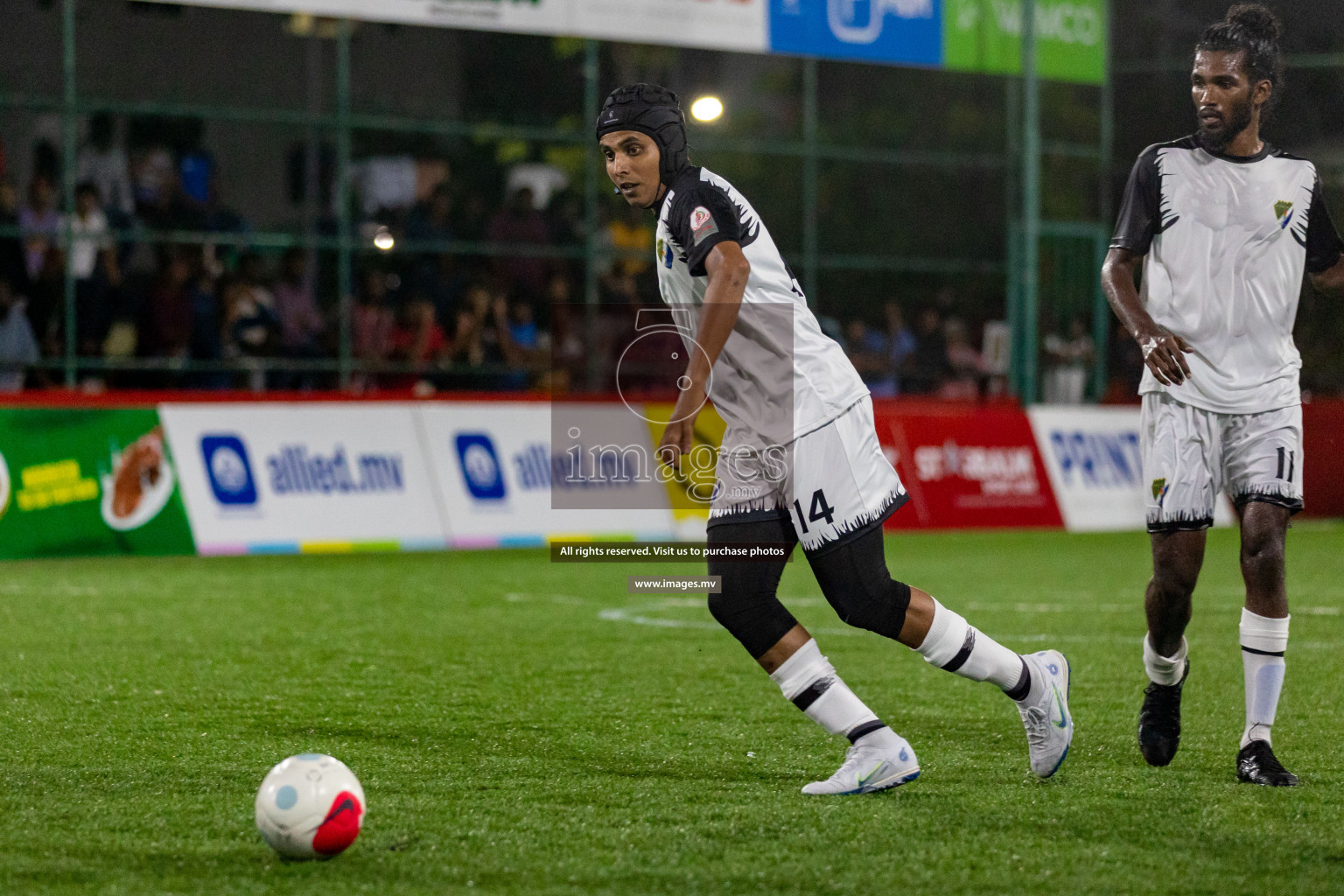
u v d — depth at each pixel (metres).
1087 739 9.48
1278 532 8.33
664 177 7.53
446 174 31.44
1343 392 33.31
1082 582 19.73
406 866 6.52
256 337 27.31
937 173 34.88
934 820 7.31
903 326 32.59
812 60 31.14
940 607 7.78
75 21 28.73
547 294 29.86
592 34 26.80
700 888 6.21
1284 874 6.38
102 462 23.28
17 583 19.38
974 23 30.00
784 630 7.79
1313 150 33.19
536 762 8.77
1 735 9.59
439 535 25.05
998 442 29.38
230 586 19.05
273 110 29.27
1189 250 8.42
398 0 25.48
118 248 27.05
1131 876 6.36
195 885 6.25
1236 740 9.42
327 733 9.68
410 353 28.59
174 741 9.39
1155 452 8.52
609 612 16.52
